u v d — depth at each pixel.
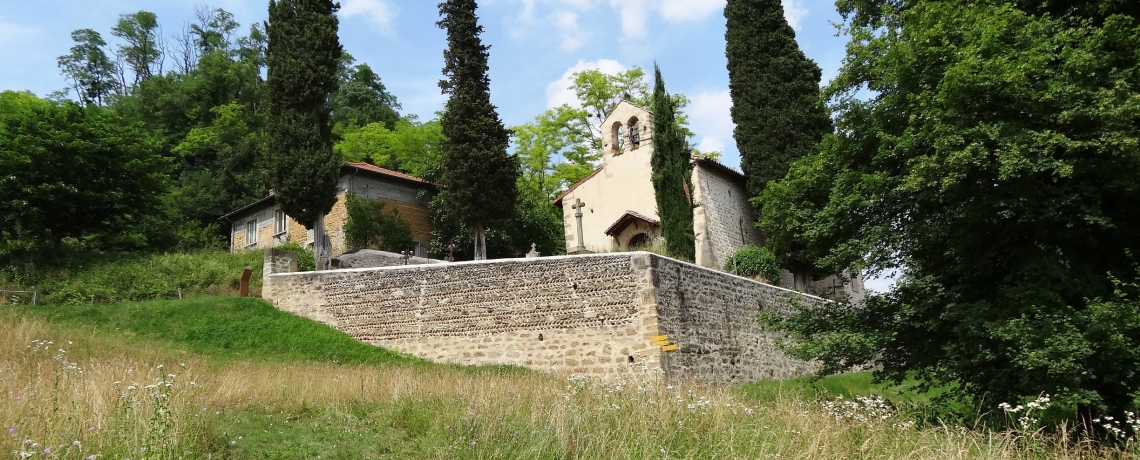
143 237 32.25
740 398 12.78
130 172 28.73
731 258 27.39
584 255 18.61
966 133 11.11
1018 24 12.15
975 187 11.86
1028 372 11.16
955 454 8.21
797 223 14.77
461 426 8.91
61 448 6.73
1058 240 12.10
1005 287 12.16
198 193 38.56
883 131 13.27
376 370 15.44
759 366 21.23
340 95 53.25
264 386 11.93
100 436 7.10
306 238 31.69
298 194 24.06
